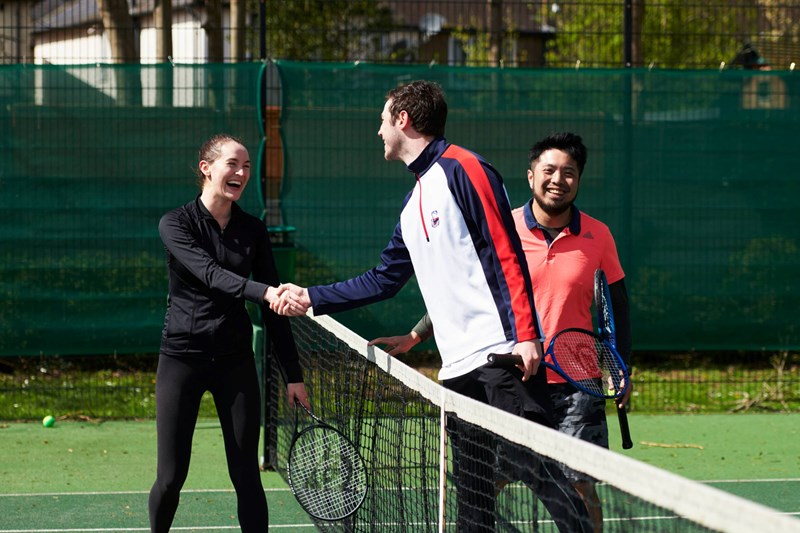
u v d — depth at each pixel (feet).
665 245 35.04
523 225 18.71
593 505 9.28
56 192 33.27
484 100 34.45
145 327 33.73
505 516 11.67
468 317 14.73
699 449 29.78
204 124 33.55
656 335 35.09
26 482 25.93
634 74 34.73
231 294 16.25
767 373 38.34
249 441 17.10
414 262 15.29
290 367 17.89
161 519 17.21
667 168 34.91
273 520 22.71
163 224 17.04
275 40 54.44
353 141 34.22
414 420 14.69
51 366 36.96
